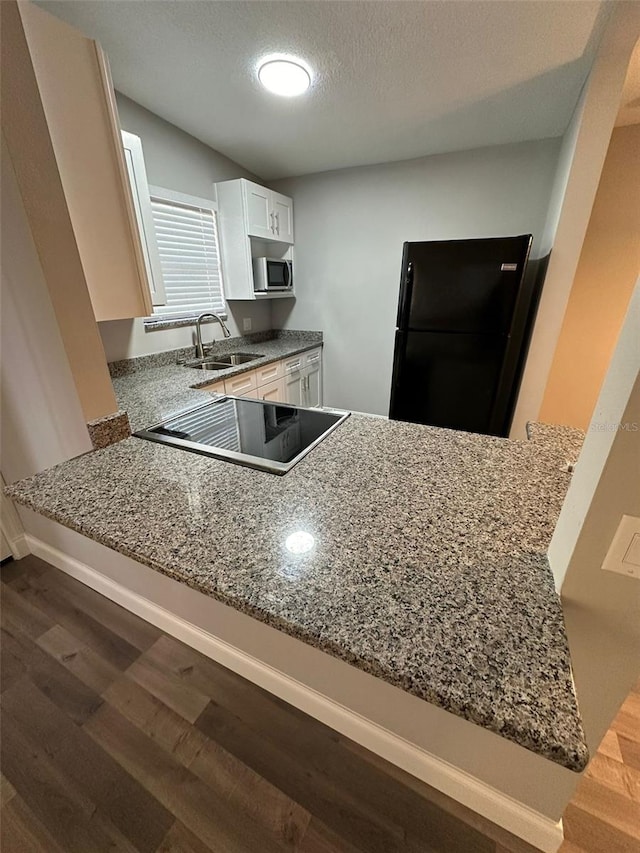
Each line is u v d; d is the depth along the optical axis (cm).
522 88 188
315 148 268
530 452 124
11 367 138
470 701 53
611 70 165
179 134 243
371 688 90
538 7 136
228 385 249
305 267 353
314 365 363
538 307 219
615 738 111
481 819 92
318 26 146
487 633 62
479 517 90
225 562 77
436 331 241
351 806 97
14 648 140
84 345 126
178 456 125
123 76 181
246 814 97
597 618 69
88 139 122
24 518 175
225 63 170
